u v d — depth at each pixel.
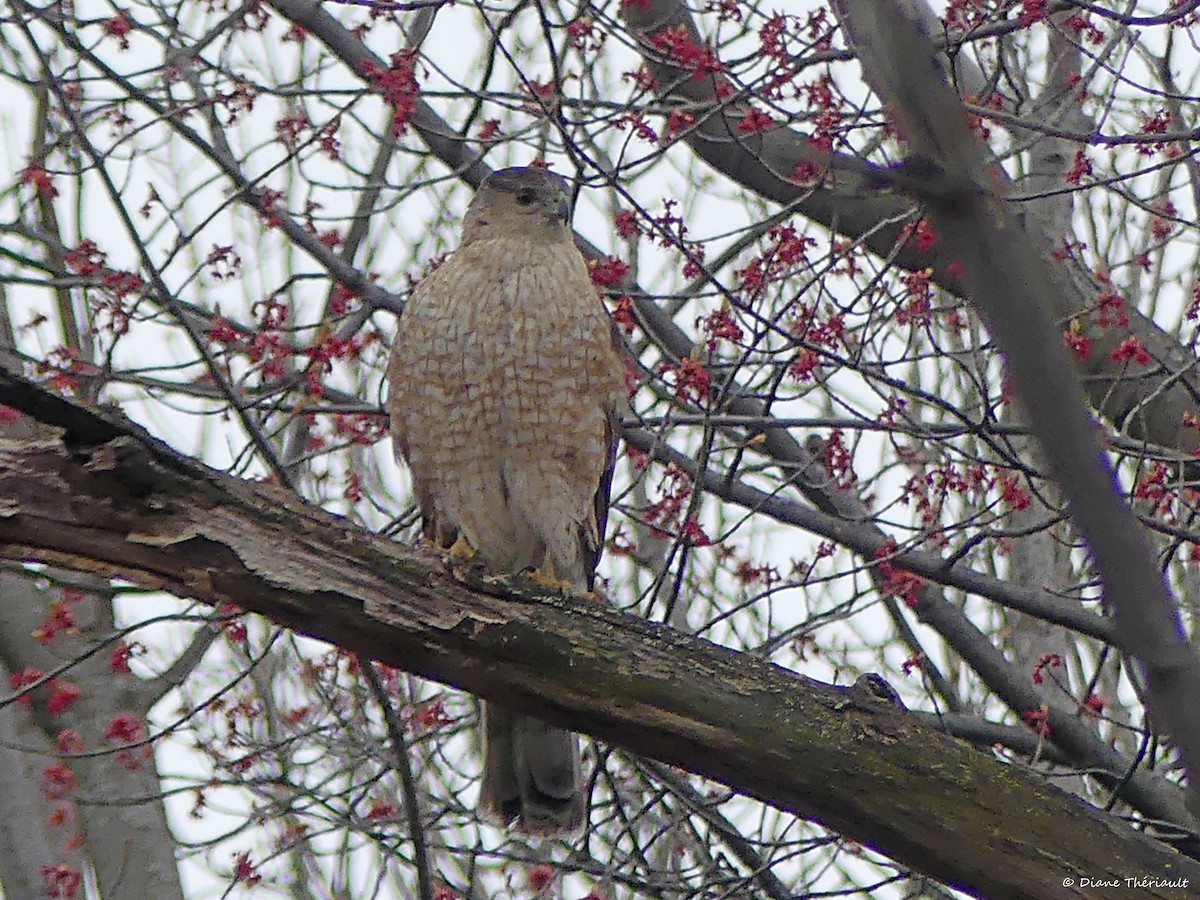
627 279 12.38
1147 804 11.39
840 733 6.79
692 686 6.88
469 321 10.70
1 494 6.76
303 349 10.87
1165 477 10.85
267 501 6.96
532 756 10.37
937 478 12.95
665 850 11.89
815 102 10.46
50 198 11.59
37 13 10.79
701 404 11.02
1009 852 6.61
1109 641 10.79
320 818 10.91
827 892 10.55
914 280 10.46
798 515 11.86
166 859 11.26
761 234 11.43
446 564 7.01
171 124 11.38
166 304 9.10
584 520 11.16
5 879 11.06
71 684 10.95
